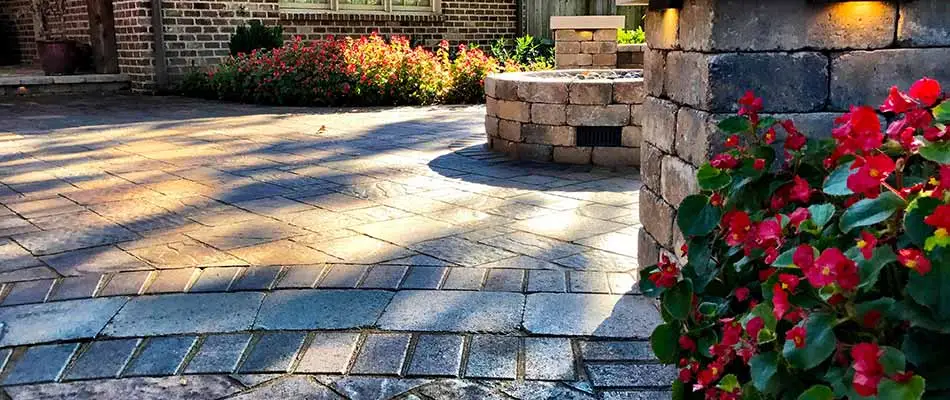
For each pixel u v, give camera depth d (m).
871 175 1.38
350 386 2.19
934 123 1.57
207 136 7.11
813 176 1.91
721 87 2.32
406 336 2.50
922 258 1.27
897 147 1.55
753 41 2.30
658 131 2.84
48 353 2.40
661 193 2.82
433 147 6.46
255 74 10.12
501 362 2.33
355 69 9.95
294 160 5.82
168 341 2.47
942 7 2.31
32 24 14.59
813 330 1.37
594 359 2.34
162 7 10.91
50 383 2.22
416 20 13.30
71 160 5.84
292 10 12.00
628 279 3.04
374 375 2.25
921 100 1.55
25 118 8.45
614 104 5.57
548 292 2.89
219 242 3.58
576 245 3.53
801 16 2.30
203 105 9.89
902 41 2.32
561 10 14.45
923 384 1.20
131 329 2.56
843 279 1.31
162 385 2.20
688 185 2.52
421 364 2.31
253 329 2.56
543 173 5.36
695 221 1.97
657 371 2.26
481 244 3.54
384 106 9.90
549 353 2.38
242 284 2.97
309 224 3.92
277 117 8.62
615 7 14.26
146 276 3.07
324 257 3.33
